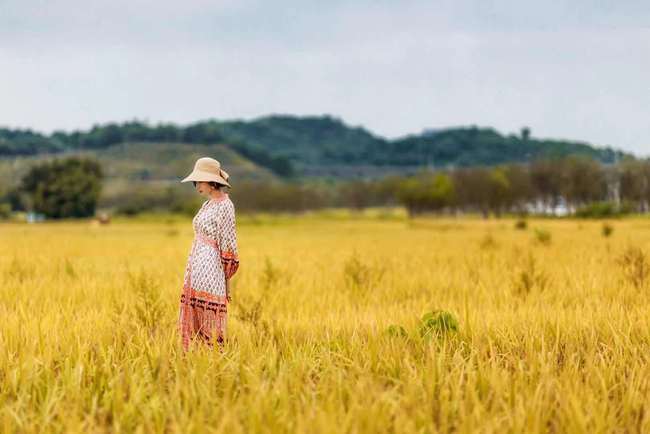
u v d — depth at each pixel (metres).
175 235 70.88
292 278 19.81
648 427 6.91
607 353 9.59
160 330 11.55
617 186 180.88
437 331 10.80
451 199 196.50
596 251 29.47
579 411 6.77
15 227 125.38
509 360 9.37
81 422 7.01
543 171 187.62
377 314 13.23
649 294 15.38
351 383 7.94
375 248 38.12
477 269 20.88
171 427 6.73
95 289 16.97
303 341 10.92
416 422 6.87
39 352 9.48
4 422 6.94
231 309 14.12
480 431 6.59
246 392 8.13
